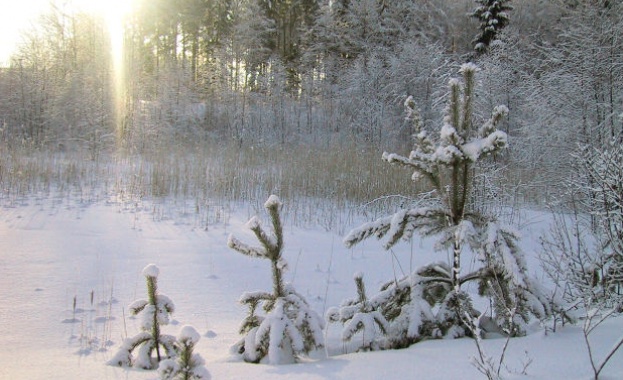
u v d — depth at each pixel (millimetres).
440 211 4324
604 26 13562
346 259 8602
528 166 14578
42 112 23219
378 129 24250
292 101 29266
